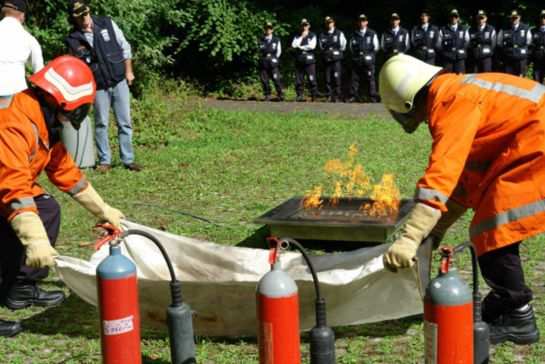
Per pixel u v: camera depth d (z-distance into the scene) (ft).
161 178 34.47
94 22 34.19
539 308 17.85
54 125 16.02
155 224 26.66
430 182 13.20
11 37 26.37
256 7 78.02
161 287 15.97
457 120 13.61
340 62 72.02
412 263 13.16
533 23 82.58
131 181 33.73
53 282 20.27
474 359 12.59
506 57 70.33
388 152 41.01
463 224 25.82
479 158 14.61
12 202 14.97
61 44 54.75
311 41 72.69
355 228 22.17
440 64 71.10
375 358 15.35
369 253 16.47
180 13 70.74
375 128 51.11
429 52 70.69
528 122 14.07
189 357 13.46
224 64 78.95
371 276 15.31
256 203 29.50
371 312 15.96
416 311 15.97
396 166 36.60
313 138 47.21
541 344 15.66
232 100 74.08
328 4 88.84
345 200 25.14
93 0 55.72
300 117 58.23
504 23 83.56
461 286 11.45
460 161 13.33
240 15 76.84
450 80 14.20
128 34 58.49
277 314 11.82
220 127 52.21
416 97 14.37
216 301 16.03
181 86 74.38
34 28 54.13
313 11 83.35
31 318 17.85
